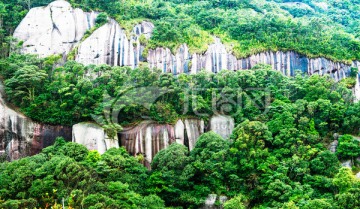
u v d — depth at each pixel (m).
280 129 72.69
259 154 68.56
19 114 74.12
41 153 67.38
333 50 91.25
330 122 76.12
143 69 78.00
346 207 57.62
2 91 76.38
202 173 68.12
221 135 77.00
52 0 96.00
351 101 80.44
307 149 69.62
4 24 92.06
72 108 75.06
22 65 78.94
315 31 94.75
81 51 88.06
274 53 90.44
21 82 74.56
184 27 93.81
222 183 67.88
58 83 76.31
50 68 81.81
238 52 89.50
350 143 71.06
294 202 61.28
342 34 96.12
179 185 66.50
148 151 74.50
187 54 88.88
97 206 54.12
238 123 77.38
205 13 98.31
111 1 94.88
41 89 77.00
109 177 63.72
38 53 88.12
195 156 69.19
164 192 66.44
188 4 105.75
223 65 88.81
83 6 93.56
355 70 88.19
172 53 88.50
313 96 78.88
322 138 74.31
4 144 72.12
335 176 63.94
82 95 75.12
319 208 58.00
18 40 88.19
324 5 132.88
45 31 90.19
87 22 92.75
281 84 81.50
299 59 90.62
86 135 73.44
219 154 67.75
